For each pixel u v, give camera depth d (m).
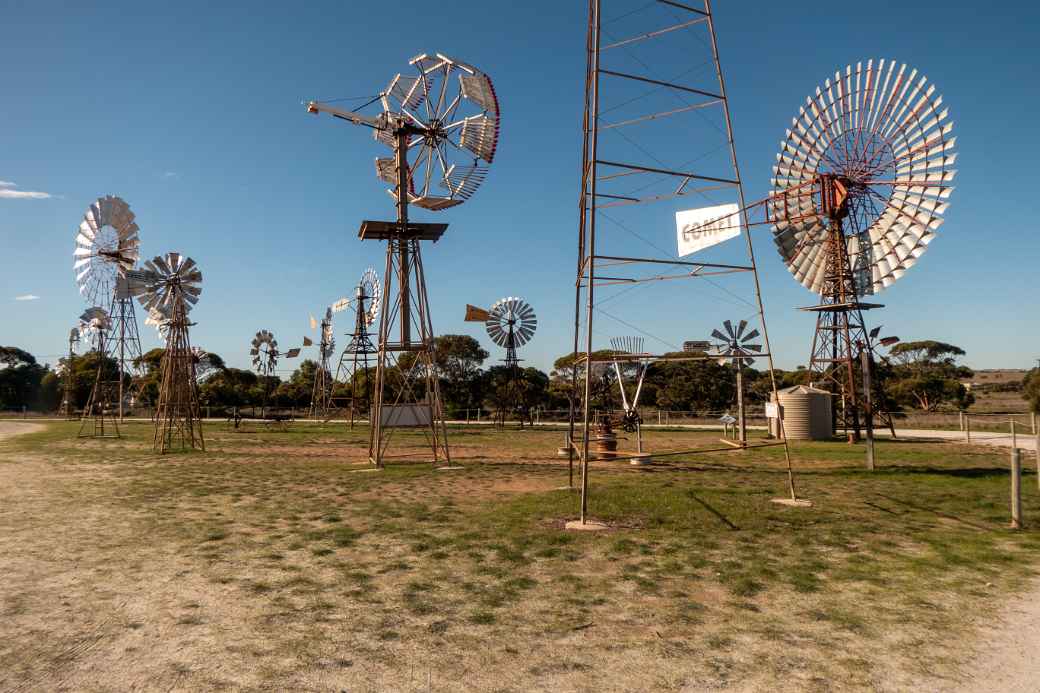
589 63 13.02
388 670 5.22
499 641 5.84
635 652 5.57
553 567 8.37
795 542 9.62
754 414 48.50
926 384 60.34
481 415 58.66
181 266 28.17
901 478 16.45
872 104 27.72
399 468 20.16
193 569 8.35
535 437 34.78
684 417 50.75
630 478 17.12
